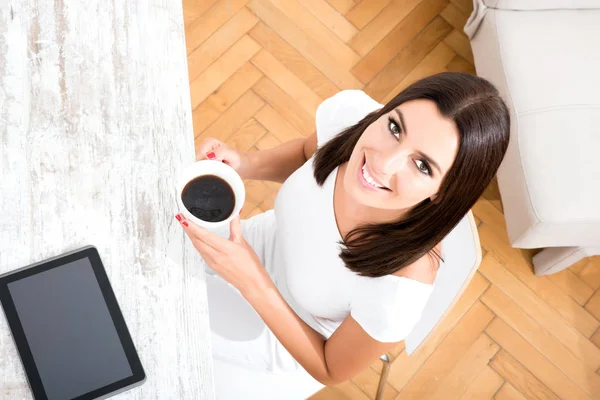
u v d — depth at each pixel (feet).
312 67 7.24
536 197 5.45
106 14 3.45
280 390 4.17
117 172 3.22
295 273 3.90
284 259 4.08
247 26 7.25
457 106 2.85
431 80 3.00
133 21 3.47
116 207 3.17
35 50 3.32
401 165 2.99
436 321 3.60
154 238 3.15
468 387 6.33
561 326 6.63
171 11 3.54
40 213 3.10
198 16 7.19
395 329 3.38
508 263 6.79
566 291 6.77
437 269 3.52
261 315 3.56
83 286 2.99
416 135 2.91
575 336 6.61
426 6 7.63
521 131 5.60
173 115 3.37
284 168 4.62
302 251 3.84
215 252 3.20
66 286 2.98
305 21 7.39
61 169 3.18
